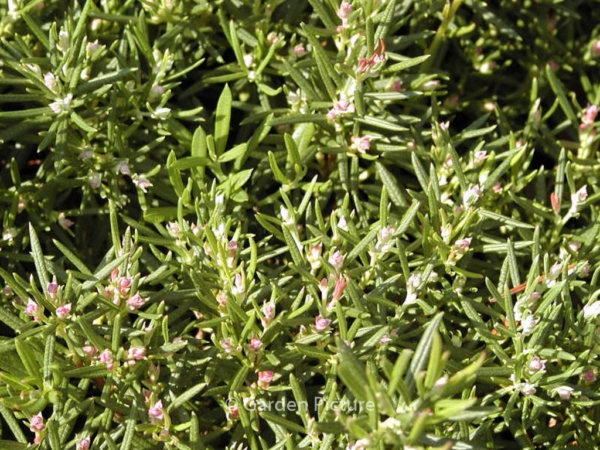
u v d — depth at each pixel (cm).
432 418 40
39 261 45
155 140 50
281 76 53
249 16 51
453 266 47
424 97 54
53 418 45
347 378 40
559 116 56
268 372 45
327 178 52
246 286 46
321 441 45
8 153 52
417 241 48
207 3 51
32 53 50
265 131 50
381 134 51
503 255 50
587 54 56
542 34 55
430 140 53
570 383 47
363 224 49
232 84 53
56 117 49
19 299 48
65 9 52
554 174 52
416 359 42
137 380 46
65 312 45
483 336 46
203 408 48
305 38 52
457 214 48
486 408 41
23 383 45
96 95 49
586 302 49
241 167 51
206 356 46
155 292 46
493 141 52
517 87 56
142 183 49
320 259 46
